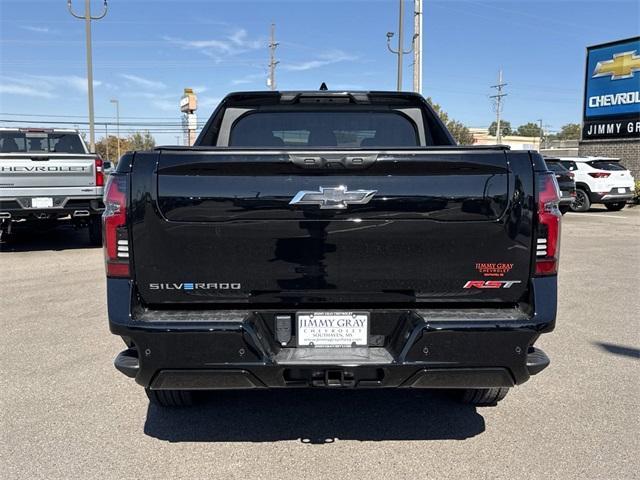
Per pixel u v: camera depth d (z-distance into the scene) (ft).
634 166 74.64
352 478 9.50
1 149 36.40
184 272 8.94
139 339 8.80
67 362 15.12
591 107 79.36
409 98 14.19
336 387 9.04
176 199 8.76
